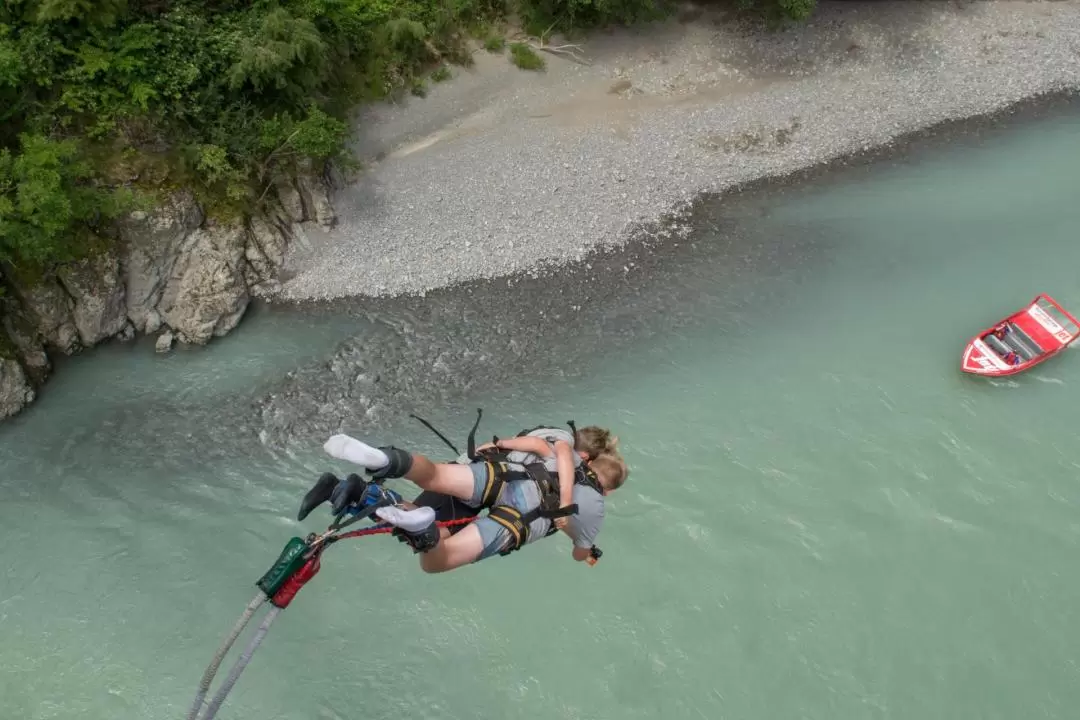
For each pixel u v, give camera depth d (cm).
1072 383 2031
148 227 2127
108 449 1936
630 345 2178
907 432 1919
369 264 2386
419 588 1647
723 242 2502
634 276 2388
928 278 2355
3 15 2048
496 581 1652
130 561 1720
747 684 1509
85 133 2117
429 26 2752
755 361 2117
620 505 1767
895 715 1470
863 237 2502
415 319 2266
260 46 2216
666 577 1653
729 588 1634
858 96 3000
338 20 2541
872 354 2122
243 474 1895
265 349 2186
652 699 1496
